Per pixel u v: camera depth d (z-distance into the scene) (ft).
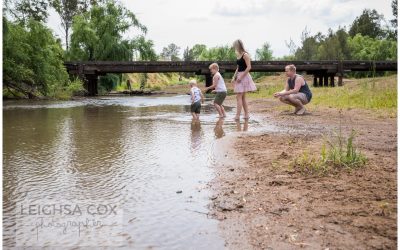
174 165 14.42
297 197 10.50
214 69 32.53
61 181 12.36
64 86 90.22
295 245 7.73
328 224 8.69
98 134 22.43
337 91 54.39
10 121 30.48
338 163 13.75
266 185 11.69
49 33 81.76
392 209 9.51
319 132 22.16
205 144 18.74
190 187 11.66
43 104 56.95
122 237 8.20
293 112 34.32
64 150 17.40
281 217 9.15
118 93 114.42
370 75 151.53
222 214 9.43
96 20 125.80
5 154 16.53
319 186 11.43
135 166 14.28
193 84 31.27
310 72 125.49
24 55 73.82
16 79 75.15
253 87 29.68
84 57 122.93
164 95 100.27
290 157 15.24
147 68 102.94
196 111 31.07
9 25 74.13
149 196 10.83
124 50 123.85
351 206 9.75
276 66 111.96
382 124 25.16
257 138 20.22
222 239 8.09
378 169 13.21
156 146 18.29
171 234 8.35
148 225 8.82
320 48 214.48
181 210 9.73
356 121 26.99
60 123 28.73
